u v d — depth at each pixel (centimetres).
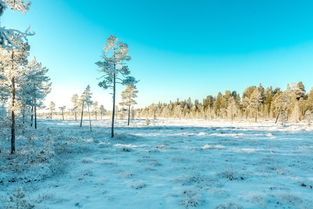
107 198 704
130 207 639
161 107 13825
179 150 1580
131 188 803
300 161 1198
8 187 823
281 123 4650
